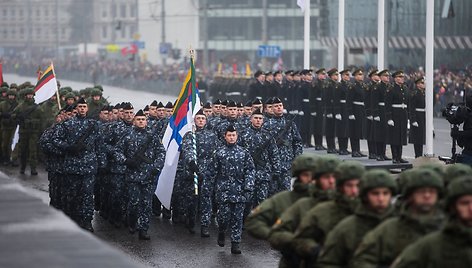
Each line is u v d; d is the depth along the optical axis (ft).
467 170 41.81
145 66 384.88
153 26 522.88
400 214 37.76
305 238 42.52
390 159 113.91
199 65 342.64
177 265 69.51
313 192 45.80
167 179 83.30
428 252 34.73
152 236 82.28
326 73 127.95
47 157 86.89
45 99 114.73
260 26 407.85
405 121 110.01
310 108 127.54
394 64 241.55
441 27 220.23
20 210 38.14
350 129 118.32
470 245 34.45
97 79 401.08
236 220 73.97
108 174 87.76
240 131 83.35
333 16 251.19
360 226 39.29
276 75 132.46
